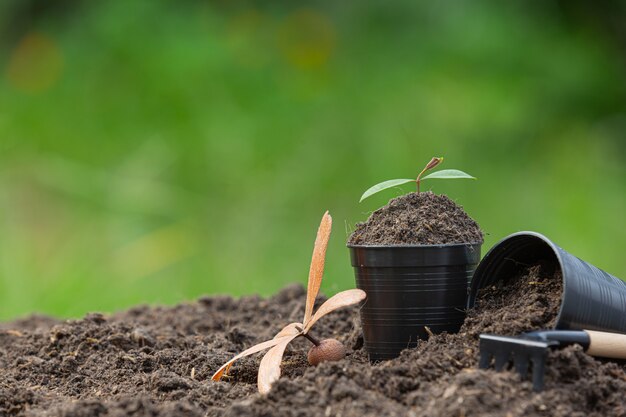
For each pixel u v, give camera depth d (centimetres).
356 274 149
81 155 296
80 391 151
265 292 232
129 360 155
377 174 282
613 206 283
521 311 144
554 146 308
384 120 301
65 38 343
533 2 350
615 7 349
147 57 326
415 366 140
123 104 314
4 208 270
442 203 149
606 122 329
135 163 283
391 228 147
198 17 346
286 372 149
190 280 240
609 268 253
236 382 151
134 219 266
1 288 232
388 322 147
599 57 342
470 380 137
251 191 279
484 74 326
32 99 319
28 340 169
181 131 300
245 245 258
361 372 140
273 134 299
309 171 286
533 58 331
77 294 232
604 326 143
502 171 292
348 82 320
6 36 347
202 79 319
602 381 138
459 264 147
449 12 341
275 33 341
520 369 137
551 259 148
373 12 346
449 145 293
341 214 270
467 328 145
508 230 264
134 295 231
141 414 139
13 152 294
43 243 260
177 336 166
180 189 281
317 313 145
